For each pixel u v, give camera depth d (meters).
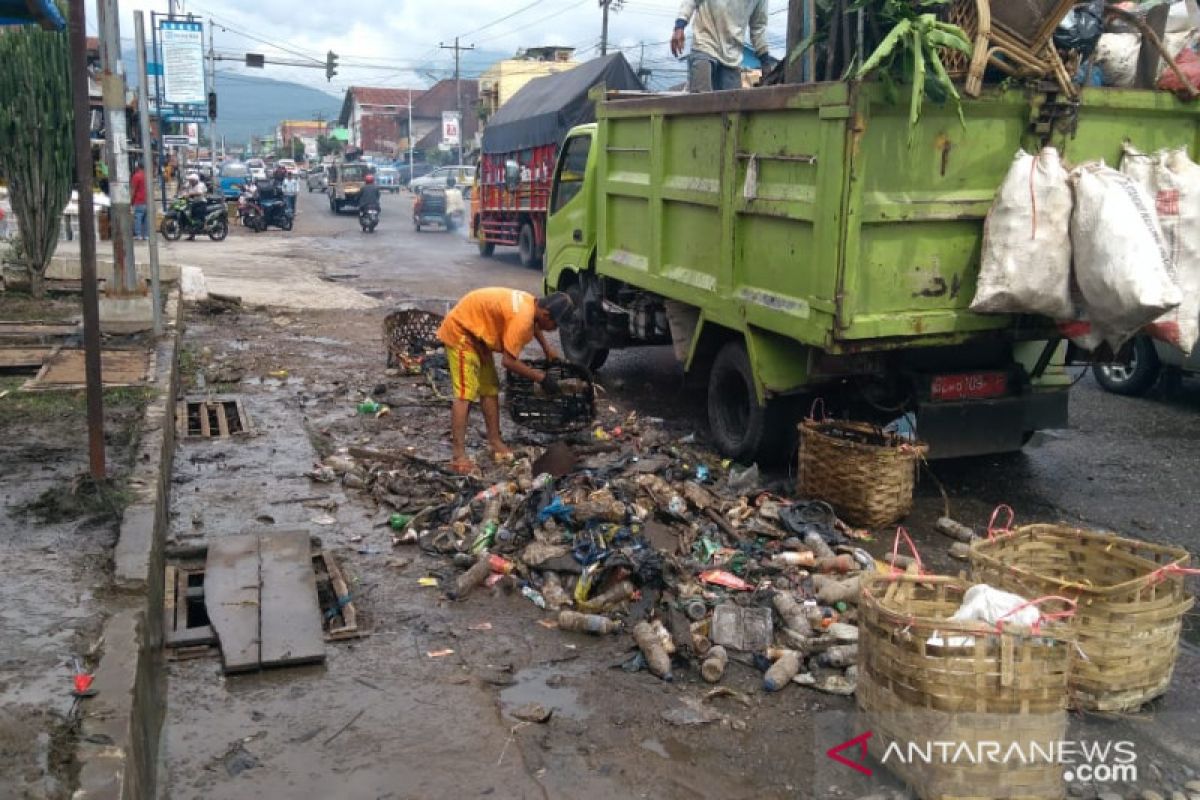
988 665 3.16
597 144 8.50
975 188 5.53
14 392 6.80
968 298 5.70
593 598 4.71
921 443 5.98
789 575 4.96
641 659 4.27
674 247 7.33
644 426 7.86
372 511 5.88
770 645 4.36
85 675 3.18
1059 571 4.30
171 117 28.36
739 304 6.38
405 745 3.63
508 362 6.60
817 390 6.28
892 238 5.44
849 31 5.54
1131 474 6.86
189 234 23.41
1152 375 8.71
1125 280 4.92
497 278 17.19
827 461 5.78
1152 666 3.82
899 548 5.52
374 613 4.66
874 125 5.25
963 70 5.27
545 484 5.50
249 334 11.29
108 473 5.20
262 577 4.82
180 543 5.23
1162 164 5.43
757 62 10.71
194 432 7.39
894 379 6.11
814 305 5.56
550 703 3.95
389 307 13.51
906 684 3.26
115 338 9.00
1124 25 5.97
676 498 5.57
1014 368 6.12
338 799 3.31
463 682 4.07
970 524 5.95
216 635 4.30
